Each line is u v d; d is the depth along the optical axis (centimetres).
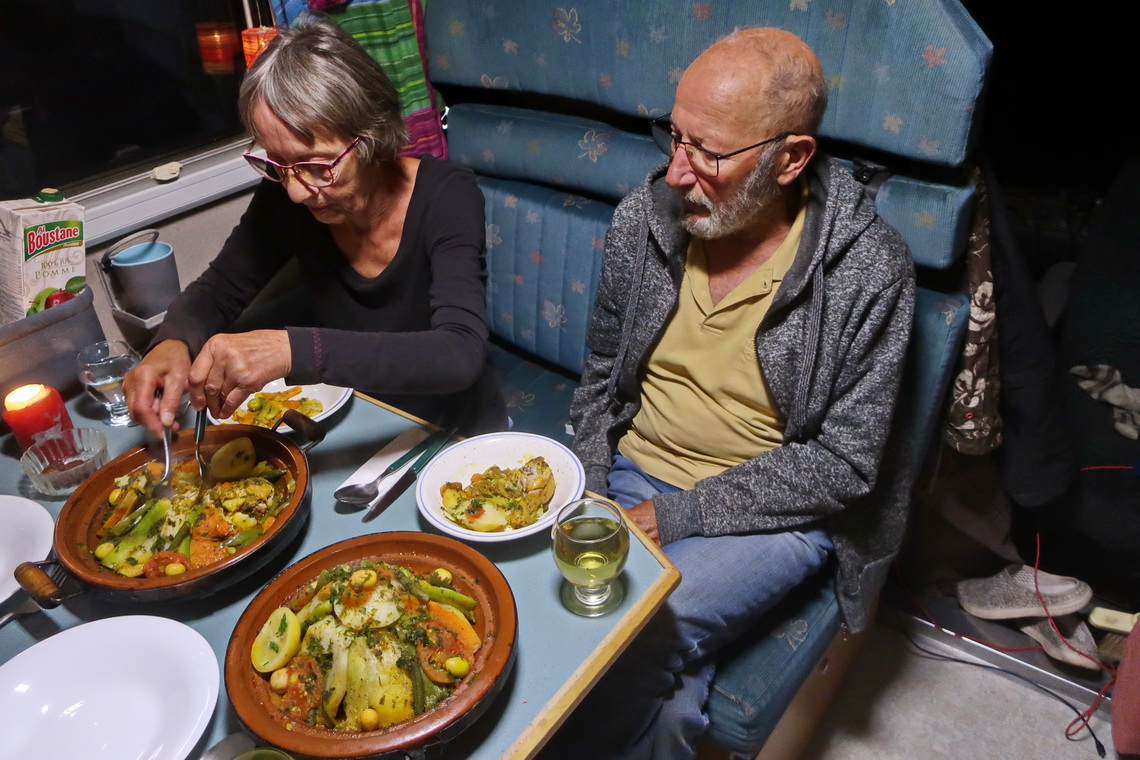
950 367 132
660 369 144
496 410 158
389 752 67
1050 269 170
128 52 160
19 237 125
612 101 166
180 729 74
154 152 170
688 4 144
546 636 83
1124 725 142
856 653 172
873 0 123
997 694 167
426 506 99
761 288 125
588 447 151
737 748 123
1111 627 160
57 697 80
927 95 123
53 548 94
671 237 132
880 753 157
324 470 111
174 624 83
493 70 183
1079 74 148
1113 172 155
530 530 93
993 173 134
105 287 160
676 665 115
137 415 109
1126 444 155
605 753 117
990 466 158
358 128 118
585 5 159
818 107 116
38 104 151
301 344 106
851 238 117
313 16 168
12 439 122
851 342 121
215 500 98
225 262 146
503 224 187
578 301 177
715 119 112
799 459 126
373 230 139
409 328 148
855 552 133
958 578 181
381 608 80
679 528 129
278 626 80
